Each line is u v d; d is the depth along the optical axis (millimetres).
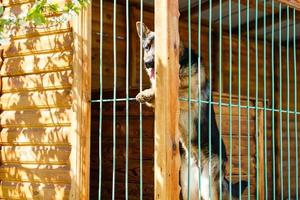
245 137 5285
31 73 4172
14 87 4238
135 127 4668
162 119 3373
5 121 4254
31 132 4117
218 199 4555
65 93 3986
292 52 7680
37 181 4055
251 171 5320
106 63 5824
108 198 4840
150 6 6020
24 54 4207
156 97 3404
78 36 3945
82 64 3920
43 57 4113
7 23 3551
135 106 4680
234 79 6883
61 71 4039
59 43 4047
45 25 4098
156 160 3377
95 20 5746
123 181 4746
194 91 4430
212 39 6715
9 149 4211
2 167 4223
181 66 4379
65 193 3916
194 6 5988
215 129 4637
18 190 4121
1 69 4309
